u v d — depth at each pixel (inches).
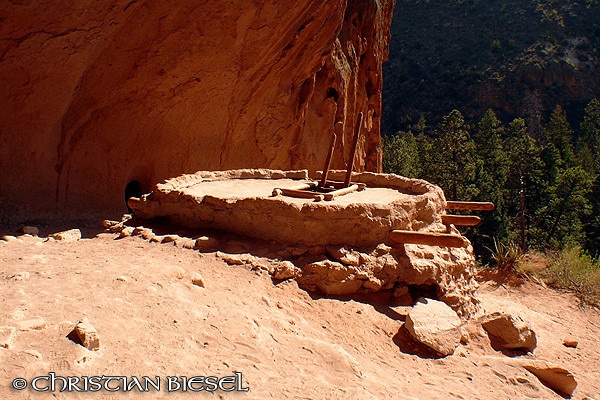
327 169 238.5
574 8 3284.9
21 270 147.8
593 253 1163.3
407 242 180.4
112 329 116.0
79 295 130.0
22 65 276.8
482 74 2982.3
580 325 245.0
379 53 802.2
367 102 801.6
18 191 300.2
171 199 211.3
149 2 311.7
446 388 135.2
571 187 1053.8
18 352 98.9
